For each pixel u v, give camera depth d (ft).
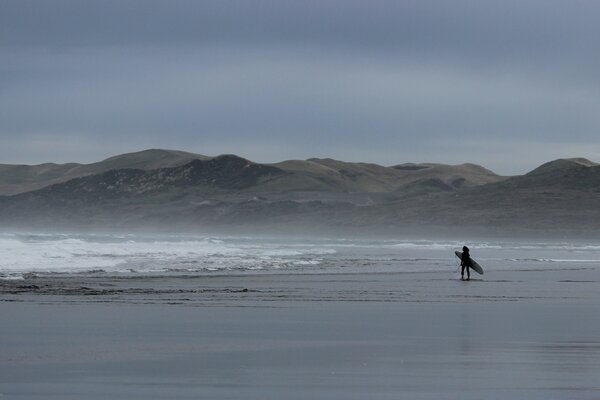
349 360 121.29
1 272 317.63
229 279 314.14
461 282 319.47
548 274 387.34
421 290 270.67
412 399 94.07
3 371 110.22
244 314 187.21
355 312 193.98
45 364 115.96
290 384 102.63
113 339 142.61
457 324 169.68
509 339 145.18
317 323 170.50
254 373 110.11
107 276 315.99
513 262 542.57
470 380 105.50
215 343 138.82
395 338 146.72
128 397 94.48
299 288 272.72
